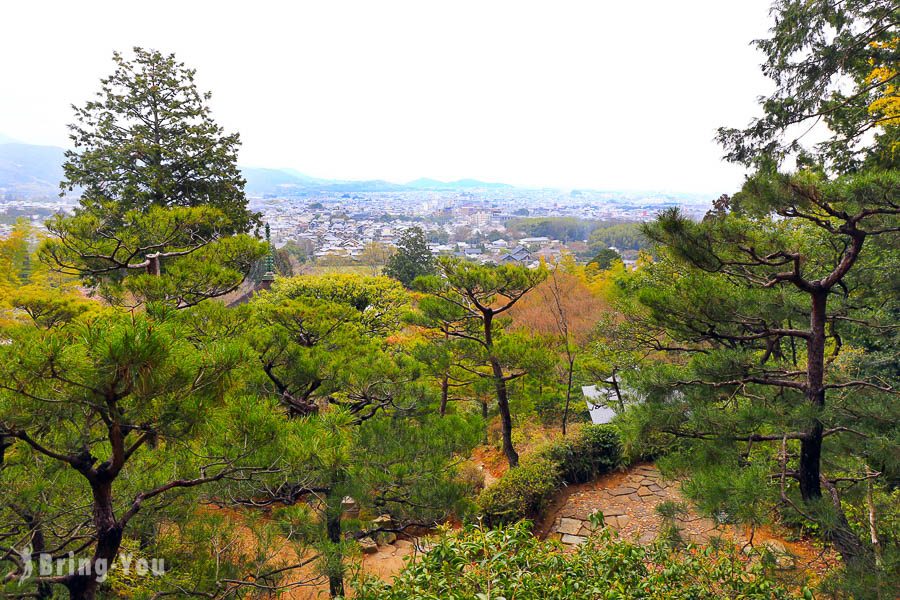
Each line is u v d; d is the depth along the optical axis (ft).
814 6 27.84
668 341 28.40
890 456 14.61
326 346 26.58
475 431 20.11
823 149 30.89
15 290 46.85
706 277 18.83
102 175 55.83
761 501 14.62
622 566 12.89
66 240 21.01
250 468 13.14
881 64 28.14
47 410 9.78
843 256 18.75
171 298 23.02
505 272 27.68
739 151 32.14
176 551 14.39
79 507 12.85
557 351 35.76
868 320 18.39
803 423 15.30
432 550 12.17
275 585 14.85
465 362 31.19
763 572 13.99
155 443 13.57
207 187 60.34
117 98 58.08
